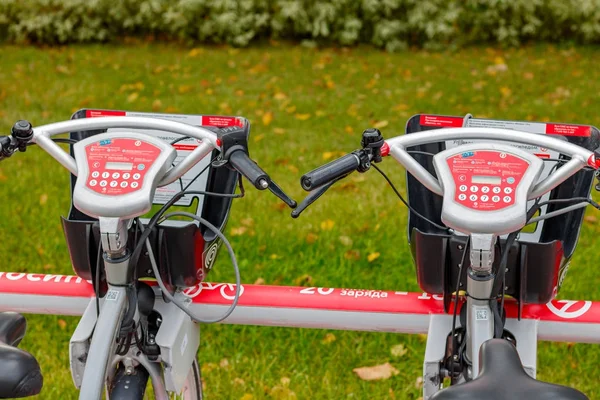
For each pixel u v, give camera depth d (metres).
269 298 2.11
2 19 8.04
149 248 1.80
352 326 2.11
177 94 6.26
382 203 4.23
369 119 5.64
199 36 7.97
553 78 6.68
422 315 2.06
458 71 6.91
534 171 1.65
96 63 7.21
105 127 1.76
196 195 2.14
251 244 3.81
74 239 1.93
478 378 1.50
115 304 1.78
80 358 1.94
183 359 2.02
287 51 7.70
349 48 7.87
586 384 2.93
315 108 5.86
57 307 2.17
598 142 1.98
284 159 4.77
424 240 1.89
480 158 1.68
